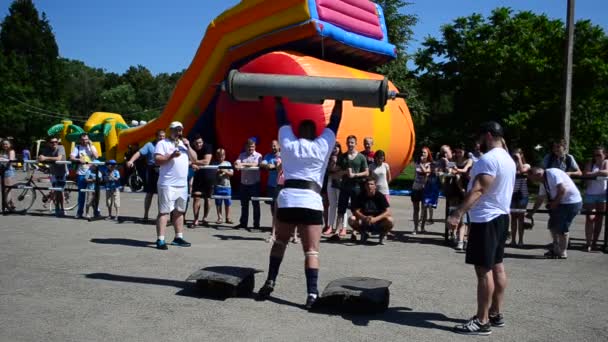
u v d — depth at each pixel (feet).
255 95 18.60
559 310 17.79
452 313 17.17
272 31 51.55
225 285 18.58
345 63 57.98
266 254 26.37
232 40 54.24
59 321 15.34
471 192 14.83
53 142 40.81
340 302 17.40
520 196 31.27
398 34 111.96
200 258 24.86
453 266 24.68
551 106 87.71
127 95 273.75
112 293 18.48
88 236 30.50
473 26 96.32
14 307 16.60
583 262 26.78
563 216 27.37
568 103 51.16
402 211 51.06
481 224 15.06
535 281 22.11
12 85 192.65
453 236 31.27
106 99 273.54
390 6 111.86
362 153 34.71
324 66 48.37
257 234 33.45
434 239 33.58
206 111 59.82
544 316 17.07
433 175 35.45
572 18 50.39
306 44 51.39
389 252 28.32
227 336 14.42
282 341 14.11
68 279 20.26
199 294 18.67
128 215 41.19
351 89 17.63
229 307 17.24
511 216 32.01
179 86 59.82
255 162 35.73
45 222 36.29
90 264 22.97
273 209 30.53
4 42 215.31
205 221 36.94
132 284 19.80
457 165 31.94
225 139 54.39
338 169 32.63
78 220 37.68
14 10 221.46
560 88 88.79
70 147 82.94
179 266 23.02
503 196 15.14
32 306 16.75
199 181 36.40
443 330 15.47
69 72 289.12
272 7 50.67
